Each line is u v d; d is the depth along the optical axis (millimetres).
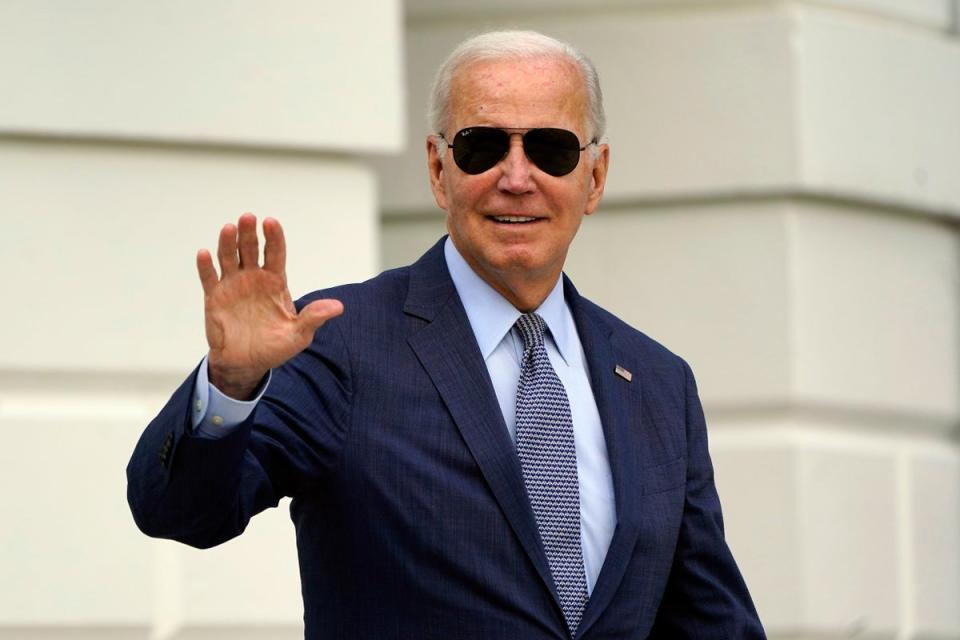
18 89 17547
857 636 22094
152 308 17906
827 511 21969
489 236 11781
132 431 17766
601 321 12602
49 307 17594
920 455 23203
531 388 11805
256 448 10828
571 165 11828
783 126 21969
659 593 11836
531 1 22516
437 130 12180
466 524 11133
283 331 10273
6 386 17578
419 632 11062
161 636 17750
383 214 22516
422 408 11383
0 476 17359
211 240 18156
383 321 11680
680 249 22250
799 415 22141
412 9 22500
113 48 17875
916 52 23359
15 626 17281
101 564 17562
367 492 11148
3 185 17578
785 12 22141
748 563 21781
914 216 23469
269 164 18469
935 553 23156
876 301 22797
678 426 12367
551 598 11211
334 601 11227
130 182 17953
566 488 11570
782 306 21953
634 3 22484
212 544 10703
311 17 18531
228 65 18219
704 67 22188
